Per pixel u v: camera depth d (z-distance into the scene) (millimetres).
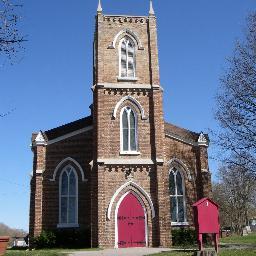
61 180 34875
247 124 33281
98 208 30969
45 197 34312
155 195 31922
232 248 25906
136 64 35281
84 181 34656
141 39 36031
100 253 24844
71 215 34125
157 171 32156
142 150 33000
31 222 33875
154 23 36500
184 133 37281
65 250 28406
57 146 35562
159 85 34625
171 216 34562
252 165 33375
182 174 35625
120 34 35875
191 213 34781
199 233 21188
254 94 33344
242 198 68000
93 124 33750
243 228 68062
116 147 32781
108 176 31984
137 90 34375
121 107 33875
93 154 32875
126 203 31750
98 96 33625
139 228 31312
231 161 34000
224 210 75688
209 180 35500
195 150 36406
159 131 33344
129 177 32094
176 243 32594
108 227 30891
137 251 26266
